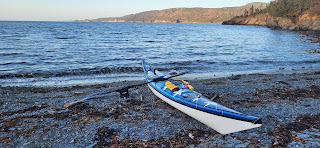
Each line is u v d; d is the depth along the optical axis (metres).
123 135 7.93
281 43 43.34
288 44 41.50
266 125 8.66
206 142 7.46
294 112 9.93
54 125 8.58
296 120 9.05
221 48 35.16
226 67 21.36
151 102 11.46
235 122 7.70
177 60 24.23
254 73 19.06
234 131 7.79
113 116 9.55
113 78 16.84
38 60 22.67
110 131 8.12
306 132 8.02
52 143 7.36
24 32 65.12
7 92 12.59
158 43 41.44
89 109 10.29
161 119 9.38
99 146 7.22
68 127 8.48
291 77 17.17
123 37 55.00
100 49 31.72
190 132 8.25
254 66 22.02
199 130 8.46
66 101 11.39
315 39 52.53
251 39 52.88
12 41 38.59
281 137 7.68
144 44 39.28
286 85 14.70
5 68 18.84
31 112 9.77
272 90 13.48
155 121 9.16
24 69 18.72
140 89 13.70
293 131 8.12
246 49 34.19
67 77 16.78
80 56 25.61
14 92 12.67
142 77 17.30
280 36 62.91
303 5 115.69
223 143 7.39
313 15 95.94
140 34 69.19
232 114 7.85
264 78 16.80
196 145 7.27
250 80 16.12
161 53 29.02
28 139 7.56
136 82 15.69
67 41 41.53
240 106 10.76
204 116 8.61
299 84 14.94
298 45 39.81
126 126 8.65
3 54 25.25
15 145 7.19
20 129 8.18
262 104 11.01
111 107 10.60
